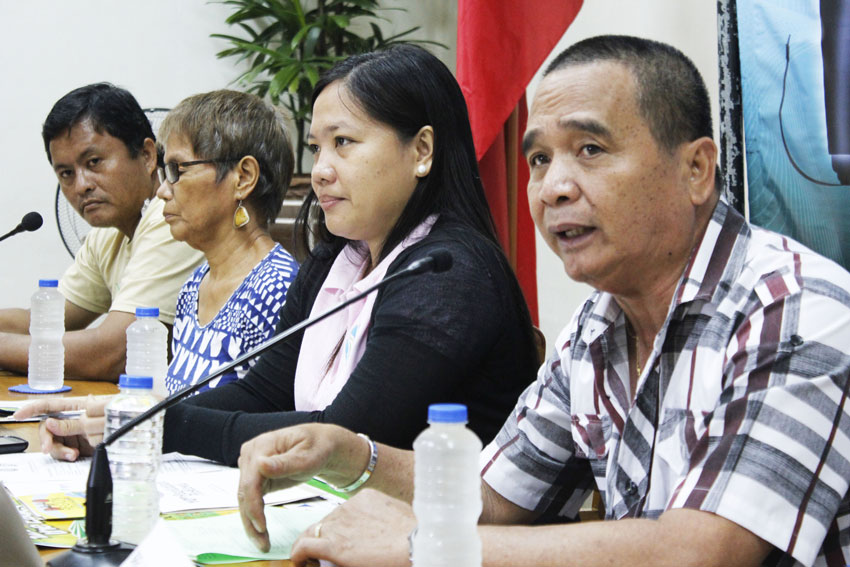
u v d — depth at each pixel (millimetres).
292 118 4594
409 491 1392
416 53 1890
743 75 2568
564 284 4121
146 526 1203
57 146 3160
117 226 3281
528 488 1476
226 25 5020
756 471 1046
